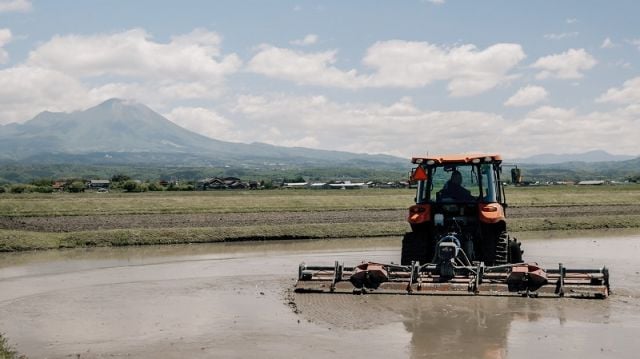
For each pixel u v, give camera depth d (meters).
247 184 144.38
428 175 17.73
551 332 12.41
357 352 11.35
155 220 41.75
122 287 18.62
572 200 61.59
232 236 33.75
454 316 13.58
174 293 17.52
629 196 65.81
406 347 11.57
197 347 11.92
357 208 55.34
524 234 36.97
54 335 12.97
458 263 16.03
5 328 13.62
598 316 13.55
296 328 13.08
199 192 97.19
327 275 16.78
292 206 56.41
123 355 11.50
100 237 31.77
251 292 17.42
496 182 17.86
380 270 15.70
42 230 35.66
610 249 28.41
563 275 15.37
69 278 20.52
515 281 15.30
